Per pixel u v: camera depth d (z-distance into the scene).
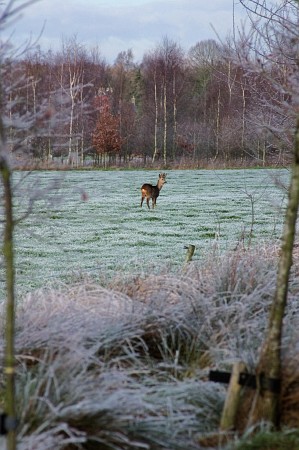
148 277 18.22
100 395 10.43
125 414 10.24
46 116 11.27
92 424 9.98
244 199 67.75
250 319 14.44
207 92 142.62
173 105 149.88
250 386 10.51
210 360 13.02
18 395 10.53
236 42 16.11
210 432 10.52
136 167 124.06
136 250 40.84
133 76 177.00
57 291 18.56
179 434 10.41
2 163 9.31
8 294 9.19
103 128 121.62
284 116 18.27
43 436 9.32
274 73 15.70
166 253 39.47
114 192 75.88
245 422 10.55
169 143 146.12
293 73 15.05
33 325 13.83
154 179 95.56
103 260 37.47
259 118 18.20
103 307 15.01
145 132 146.62
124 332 13.66
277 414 10.51
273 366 10.48
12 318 9.13
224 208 60.91
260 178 95.88
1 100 10.62
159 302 15.13
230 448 9.70
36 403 10.36
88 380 11.34
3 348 13.48
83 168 117.75
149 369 12.73
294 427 10.43
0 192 13.53
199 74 148.12
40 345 13.11
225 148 126.75
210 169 118.25
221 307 14.38
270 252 20.08
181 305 14.87
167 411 10.77
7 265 9.25
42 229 48.00
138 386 11.46
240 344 12.64
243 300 15.08
